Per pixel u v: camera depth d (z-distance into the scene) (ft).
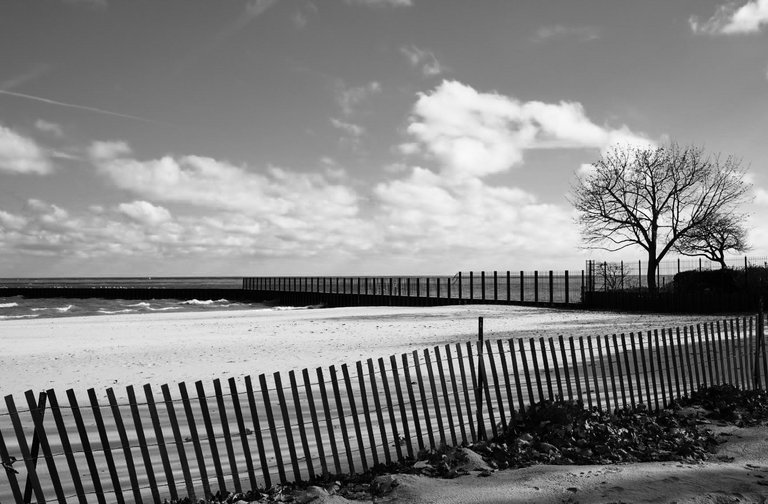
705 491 20.27
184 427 33.63
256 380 48.29
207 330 102.68
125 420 35.91
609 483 21.04
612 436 27.25
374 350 66.74
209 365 58.39
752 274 124.36
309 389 23.13
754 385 41.65
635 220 147.54
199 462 20.65
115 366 60.29
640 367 49.73
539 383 30.01
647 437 28.48
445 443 26.12
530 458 24.76
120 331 104.99
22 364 63.31
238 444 29.94
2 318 170.09
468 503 19.35
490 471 22.82
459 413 26.91
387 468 23.90
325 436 31.04
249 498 20.94
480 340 28.37
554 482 21.27
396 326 100.58
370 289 405.59
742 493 20.21
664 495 19.79
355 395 41.22
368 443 29.19
